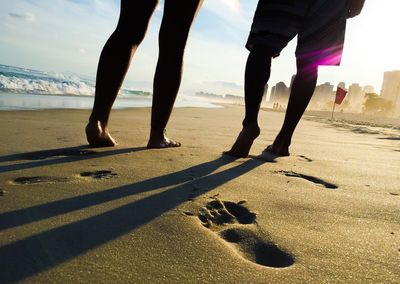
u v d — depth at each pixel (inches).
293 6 87.3
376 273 37.9
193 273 35.7
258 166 88.5
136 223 47.4
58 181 64.7
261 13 89.8
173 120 235.3
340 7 95.7
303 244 44.1
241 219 53.2
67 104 320.5
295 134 197.0
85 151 93.1
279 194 65.1
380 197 68.0
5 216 46.9
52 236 41.9
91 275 34.1
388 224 53.2
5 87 420.8
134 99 632.4
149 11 93.5
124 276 34.3
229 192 63.9
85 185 63.1
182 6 93.0
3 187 59.2
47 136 116.8
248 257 41.0
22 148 93.3
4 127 131.6
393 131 322.3
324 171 89.4
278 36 88.6
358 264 39.7
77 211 50.3
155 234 44.3
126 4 92.3
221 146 120.0
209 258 38.9
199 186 66.6
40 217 47.4
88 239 41.7
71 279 33.1
